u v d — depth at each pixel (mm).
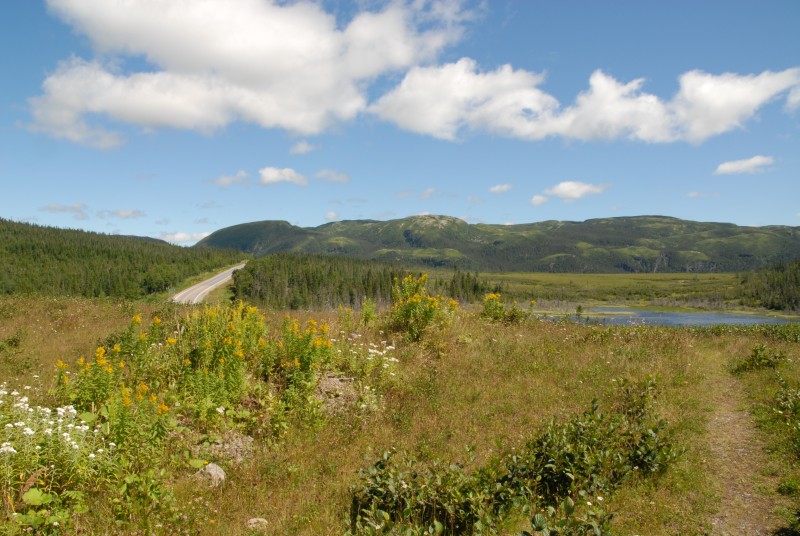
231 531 5113
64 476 5449
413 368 10812
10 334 13820
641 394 9102
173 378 8633
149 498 5340
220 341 9430
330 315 16438
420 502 5324
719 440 7797
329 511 5543
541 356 12109
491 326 14961
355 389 9469
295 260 106875
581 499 5797
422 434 7848
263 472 6543
